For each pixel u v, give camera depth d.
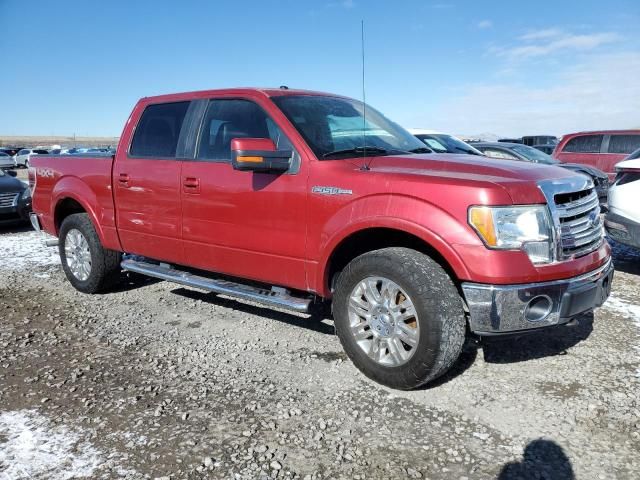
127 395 3.35
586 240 3.38
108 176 5.09
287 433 2.90
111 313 4.98
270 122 4.01
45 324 4.68
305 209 3.67
